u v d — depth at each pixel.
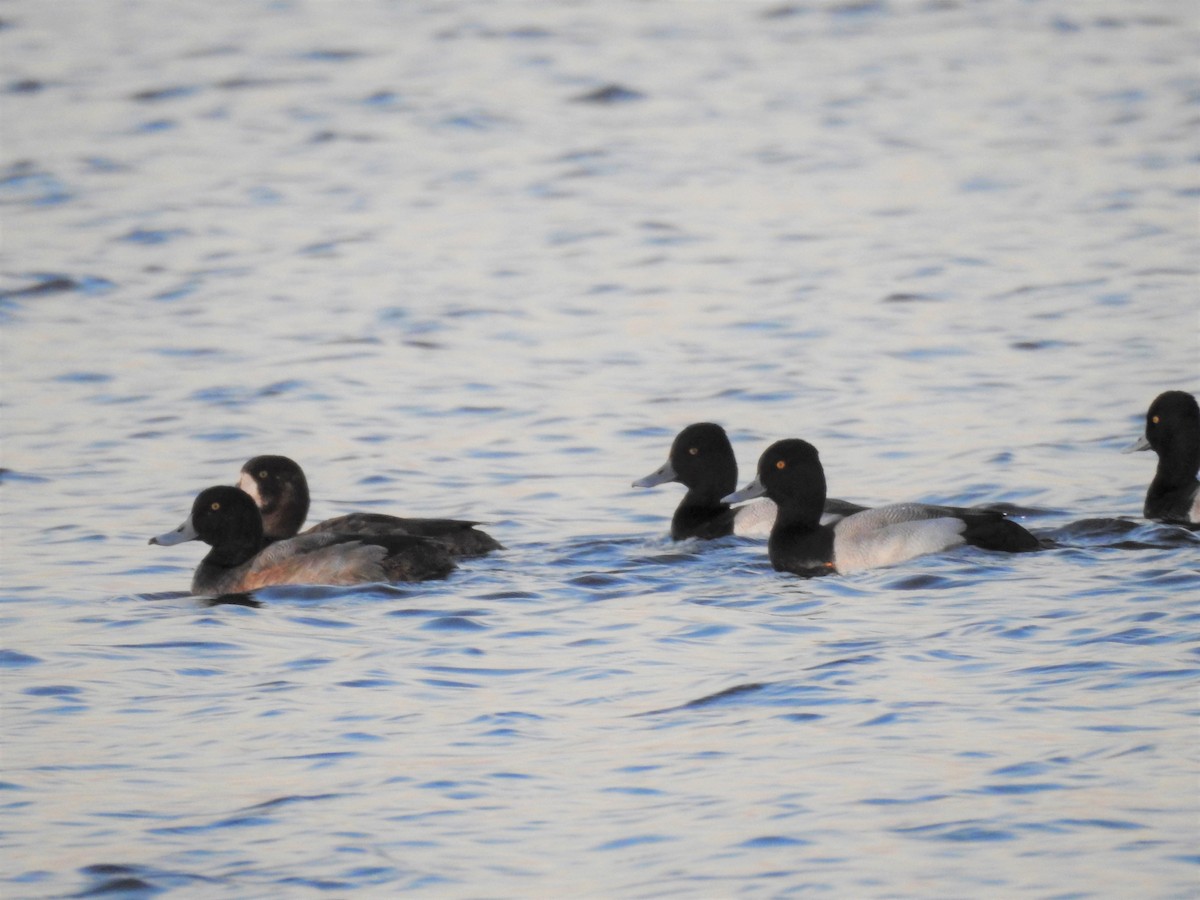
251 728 10.18
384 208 30.31
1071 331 21.61
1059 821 8.46
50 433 18.38
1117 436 17.48
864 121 36.47
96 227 28.94
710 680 10.73
